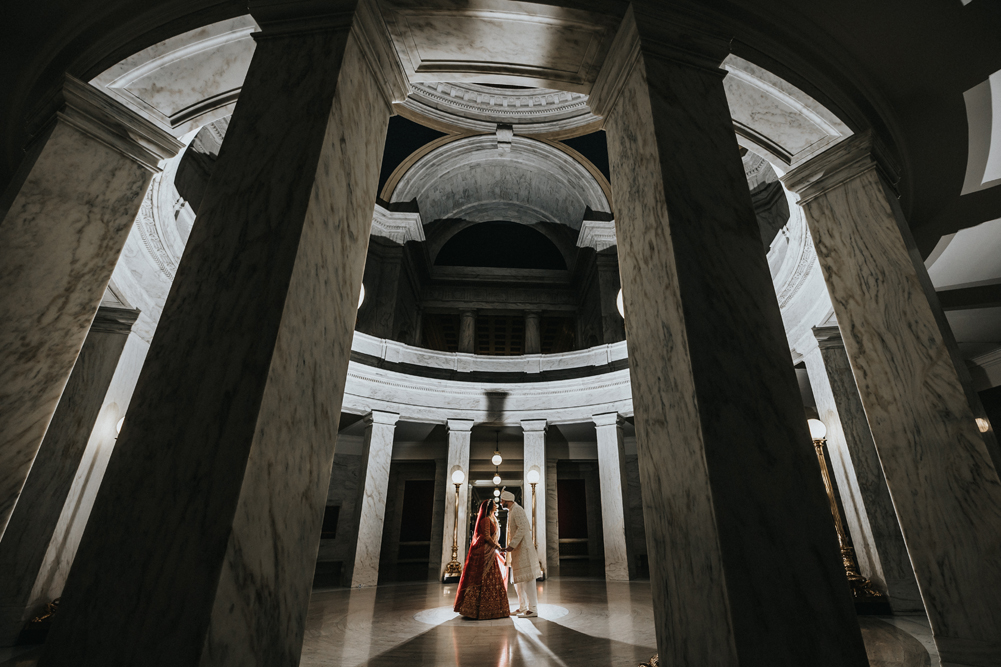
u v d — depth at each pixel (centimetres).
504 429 1515
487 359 1502
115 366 709
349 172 281
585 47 350
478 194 1911
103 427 689
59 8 389
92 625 174
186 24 354
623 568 1177
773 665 178
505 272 1977
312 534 220
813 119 427
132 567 179
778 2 384
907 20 396
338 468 1617
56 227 356
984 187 552
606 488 1270
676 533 222
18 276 337
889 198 427
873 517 731
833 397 800
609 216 1641
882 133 466
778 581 192
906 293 398
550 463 1692
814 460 224
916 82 453
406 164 1655
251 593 180
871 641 494
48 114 377
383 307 1523
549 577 1280
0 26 398
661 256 259
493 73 370
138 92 391
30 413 330
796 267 803
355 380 1291
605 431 1325
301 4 307
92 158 379
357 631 579
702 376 223
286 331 214
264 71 291
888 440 393
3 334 325
